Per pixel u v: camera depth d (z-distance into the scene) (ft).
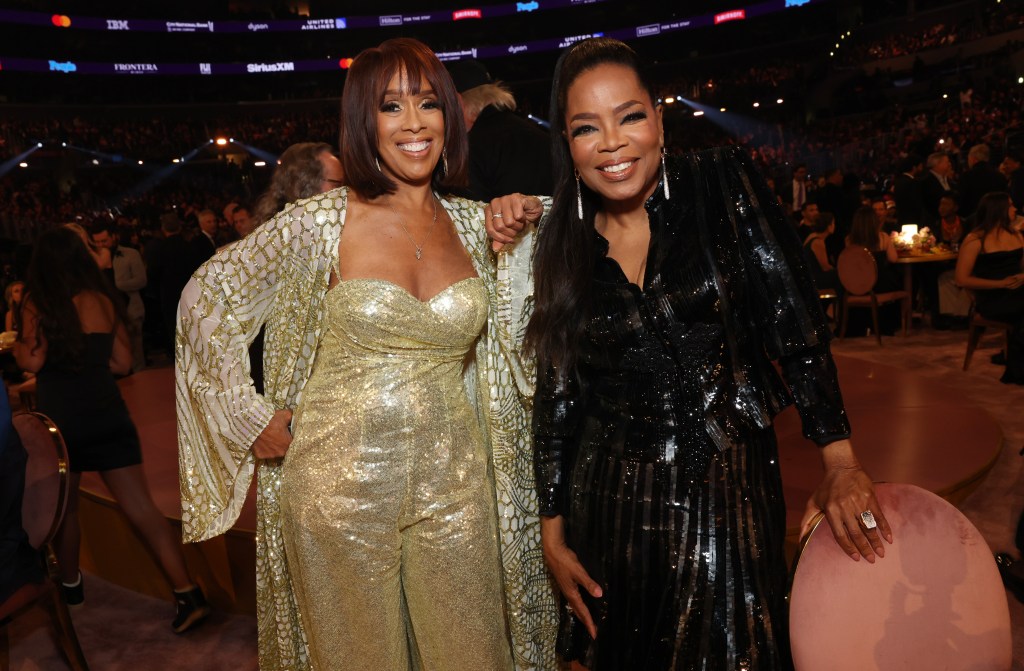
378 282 5.88
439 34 110.01
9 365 19.97
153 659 9.24
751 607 5.15
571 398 5.69
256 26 103.35
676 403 5.21
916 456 11.38
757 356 5.26
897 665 4.92
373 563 5.97
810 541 5.00
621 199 5.15
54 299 9.52
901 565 4.90
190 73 99.91
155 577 10.68
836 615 4.95
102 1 99.66
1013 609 8.85
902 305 24.20
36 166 80.28
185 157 86.28
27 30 97.60
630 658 5.48
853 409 13.92
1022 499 11.50
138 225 60.44
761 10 92.63
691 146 80.07
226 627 9.86
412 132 6.00
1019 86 56.95
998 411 16.08
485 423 6.52
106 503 10.77
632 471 5.33
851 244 23.85
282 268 6.11
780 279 5.02
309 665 6.81
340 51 108.06
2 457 7.61
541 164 10.68
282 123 93.04
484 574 6.13
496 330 6.34
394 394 5.95
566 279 5.38
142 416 15.24
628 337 5.23
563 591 5.84
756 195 5.12
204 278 6.08
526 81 102.94
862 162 58.54
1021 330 17.58
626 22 106.32
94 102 99.25
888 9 85.81
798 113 79.66
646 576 5.32
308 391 6.18
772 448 5.37
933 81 67.21
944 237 25.55
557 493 5.75
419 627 6.27
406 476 5.94
